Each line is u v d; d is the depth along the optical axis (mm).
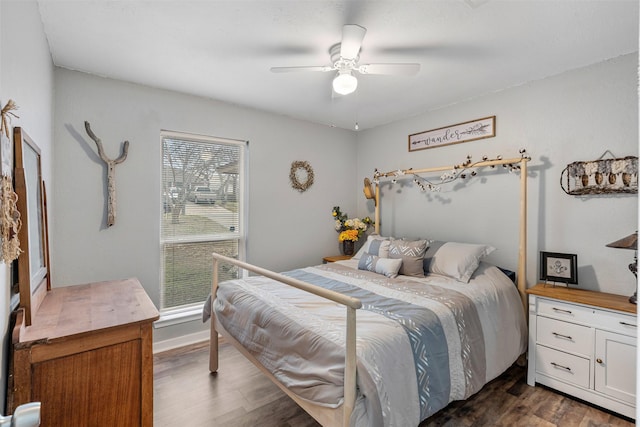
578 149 2391
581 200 2375
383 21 1790
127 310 1451
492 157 2885
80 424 1227
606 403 1934
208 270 3191
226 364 2580
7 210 1033
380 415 1245
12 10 1177
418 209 3516
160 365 2557
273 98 3047
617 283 2201
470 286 2303
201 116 3014
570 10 1688
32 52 1521
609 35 1940
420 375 1520
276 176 3525
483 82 2664
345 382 1244
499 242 2836
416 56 2201
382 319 1659
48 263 1730
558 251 2482
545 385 2195
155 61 2295
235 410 1989
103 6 1665
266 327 1763
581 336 2039
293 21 1801
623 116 2197
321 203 3910
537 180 2602
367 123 3895
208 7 1679
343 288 2275
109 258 2570
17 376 1104
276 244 3533
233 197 3324
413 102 3145
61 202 2361
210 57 2238
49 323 1286
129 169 2656
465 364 1792
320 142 3891
